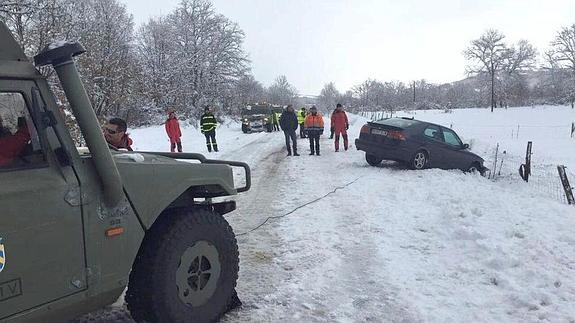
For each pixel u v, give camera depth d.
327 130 32.25
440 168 13.34
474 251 5.79
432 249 6.01
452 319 4.11
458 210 7.80
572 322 3.99
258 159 15.02
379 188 10.07
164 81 42.47
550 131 35.41
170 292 3.53
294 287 4.80
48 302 2.77
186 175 3.83
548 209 8.05
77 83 2.95
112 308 4.25
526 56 80.25
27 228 2.64
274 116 32.91
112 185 3.06
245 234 6.72
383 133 12.88
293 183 10.74
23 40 15.79
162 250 3.50
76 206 2.91
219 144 21.06
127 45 35.38
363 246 6.14
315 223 7.28
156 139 23.31
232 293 4.16
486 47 77.00
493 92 75.38
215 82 47.78
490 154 19.12
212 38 47.84
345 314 4.23
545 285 4.73
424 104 90.38
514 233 6.38
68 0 25.05
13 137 2.75
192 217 3.77
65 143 2.92
